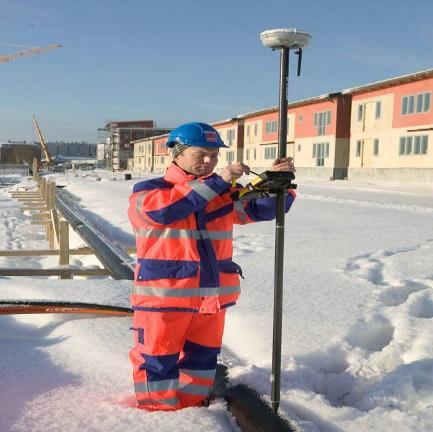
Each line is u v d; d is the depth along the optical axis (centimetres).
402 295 562
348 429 262
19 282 568
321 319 445
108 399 299
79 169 12206
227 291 286
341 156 4097
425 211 1686
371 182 3550
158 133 11781
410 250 870
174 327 273
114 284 577
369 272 664
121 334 410
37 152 15288
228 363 364
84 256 1216
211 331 290
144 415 273
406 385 309
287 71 261
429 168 3300
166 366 276
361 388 333
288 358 354
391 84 3584
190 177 274
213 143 272
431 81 3275
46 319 448
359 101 3947
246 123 5581
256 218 292
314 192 2750
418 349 363
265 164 5141
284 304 491
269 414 266
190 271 269
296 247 905
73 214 1852
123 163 11738
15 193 3050
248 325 431
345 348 381
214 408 289
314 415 278
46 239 1753
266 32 254
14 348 379
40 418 271
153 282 270
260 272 657
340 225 1277
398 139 3553
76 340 394
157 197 262
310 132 4422
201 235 275
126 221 1658
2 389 308
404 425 263
